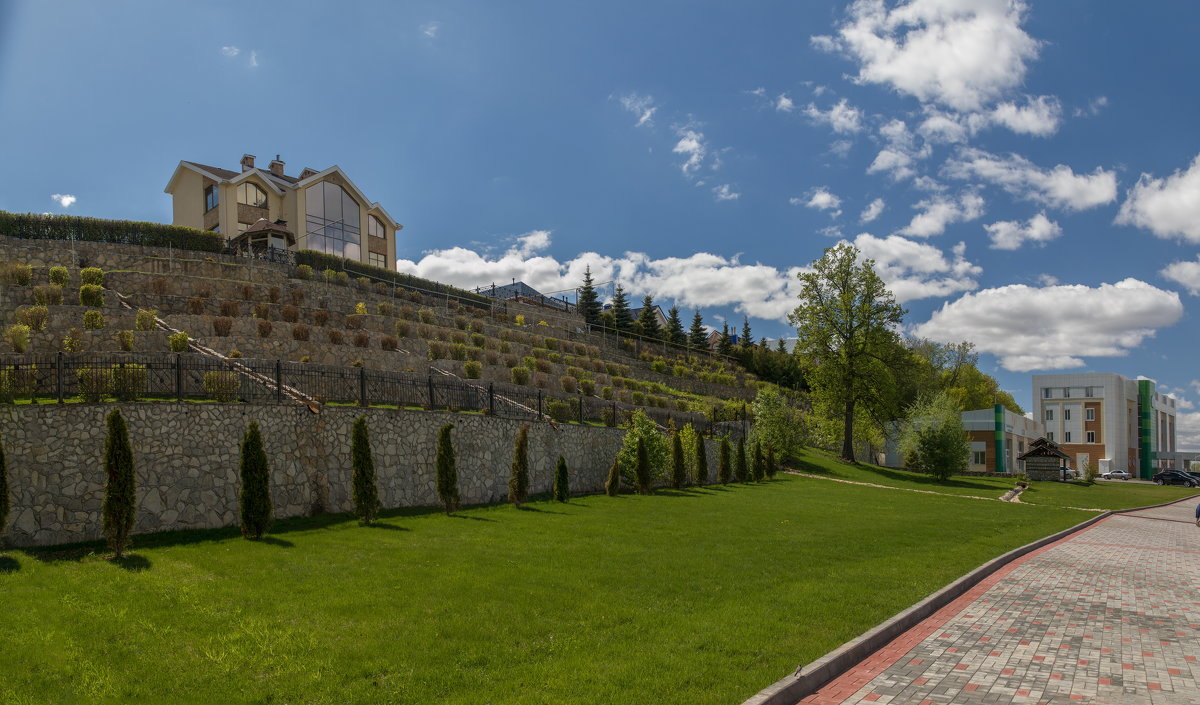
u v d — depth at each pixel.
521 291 80.44
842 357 54.03
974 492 41.62
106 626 8.53
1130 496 46.94
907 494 35.56
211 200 49.22
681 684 7.16
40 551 12.86
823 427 55.84
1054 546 20.23
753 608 10.25
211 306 27.95
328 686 7.04
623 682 7.20
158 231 36.88
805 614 10.05
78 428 14.09
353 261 43.69
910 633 9.83
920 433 48.72
